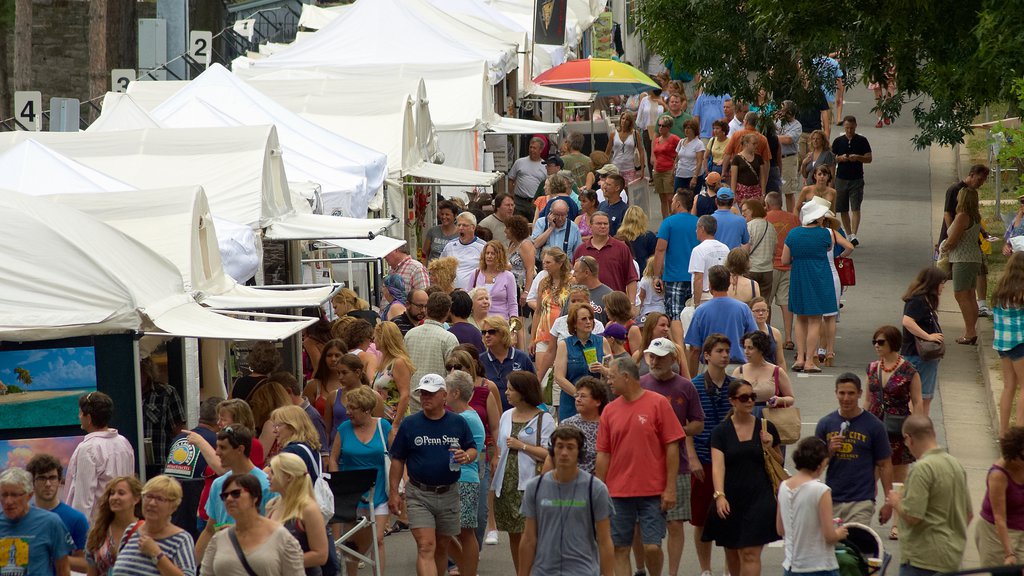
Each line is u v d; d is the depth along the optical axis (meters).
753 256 53.44
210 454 30.27
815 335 52.88
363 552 34.44
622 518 32.09
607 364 38.78
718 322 41.56
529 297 47.12
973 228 55.75
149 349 35.47
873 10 57.09
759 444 31.70
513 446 33.66
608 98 114.69
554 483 28.33
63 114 66.44
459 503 32.94
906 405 37.41
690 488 33.31
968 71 51.78
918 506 28.45
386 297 52.38
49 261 31.09
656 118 88.88
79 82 99.06
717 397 34.25
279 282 46.78
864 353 55.50
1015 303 41.59
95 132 45.56
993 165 82.12
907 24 55.81
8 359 31.02
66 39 98.88
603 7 120.50
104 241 32.50
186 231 35.12
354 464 34.09
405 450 32.50
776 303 56.12
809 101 76.69
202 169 42.81
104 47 80.81
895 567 35.12
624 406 32.34
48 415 31.12
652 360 33.44
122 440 30.55
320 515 27.39
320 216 44.75
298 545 25.95
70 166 40.88
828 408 48.22
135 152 44.44
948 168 93.38
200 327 31.59
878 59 59.38
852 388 32.56
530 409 33.91
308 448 30.00
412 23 74.81
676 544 33.34
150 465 35.22
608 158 79.75
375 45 73.00
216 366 38.84
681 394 33.34
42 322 30.48
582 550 28.16
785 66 75.88
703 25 76.25
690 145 76.38
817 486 28.98
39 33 98.44
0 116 98.00
